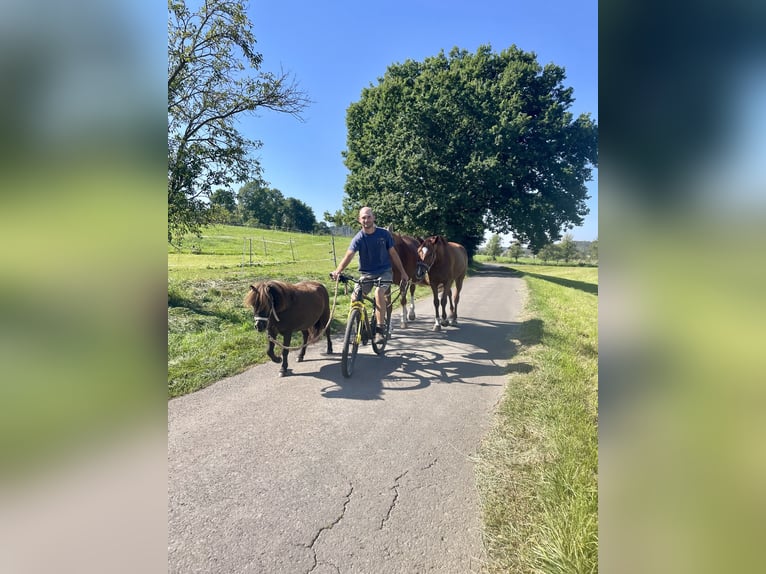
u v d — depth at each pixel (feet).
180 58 20.68
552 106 74.69
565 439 9.07
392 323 23.54
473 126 72.84
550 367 14.52
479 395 12.42
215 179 23.47
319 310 14.92
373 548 6.32
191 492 7.62
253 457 8.85
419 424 10.46
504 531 6.63
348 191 89.71
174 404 11.50
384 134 82.28
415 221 73.41
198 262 57.21
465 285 49.32
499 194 76.43
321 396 12.21
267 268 50.26
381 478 8.13
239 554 6.16
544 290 45.19
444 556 6.17
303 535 6.57
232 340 17.21
